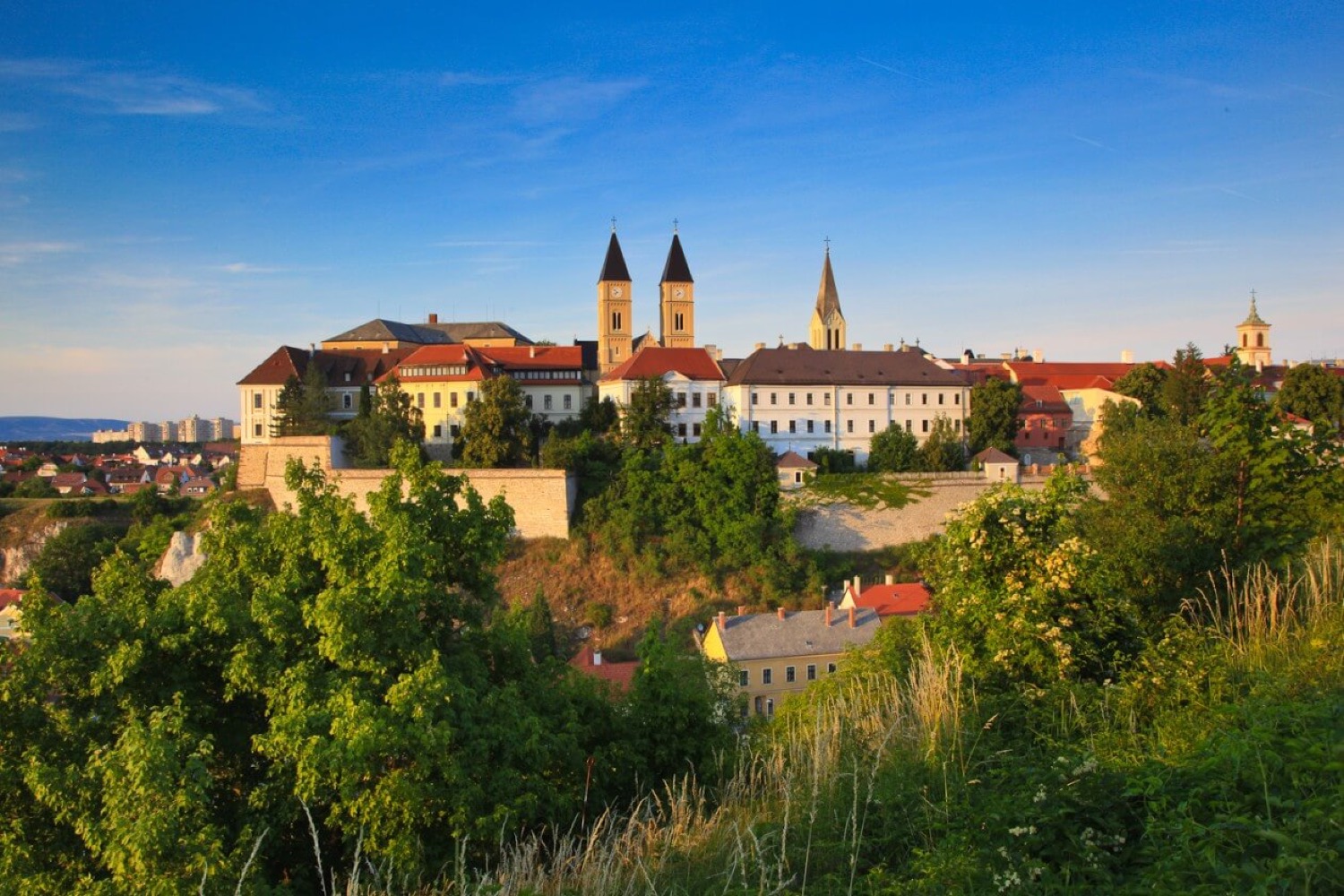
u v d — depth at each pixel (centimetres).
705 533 7400
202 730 1819
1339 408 8594
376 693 1797
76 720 1759
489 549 2294
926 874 898
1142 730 1238
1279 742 911
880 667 1888
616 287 12450
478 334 13050
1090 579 1627
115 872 1355
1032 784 1009
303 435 9075
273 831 1608
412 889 1424
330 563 1952
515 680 2227
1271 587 1692
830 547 7744
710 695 2761
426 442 9569
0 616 5797
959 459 8875
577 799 1820
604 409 9162
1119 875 855
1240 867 708
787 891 980
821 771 1217
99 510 9969
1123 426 8144
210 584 1936
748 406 9006
